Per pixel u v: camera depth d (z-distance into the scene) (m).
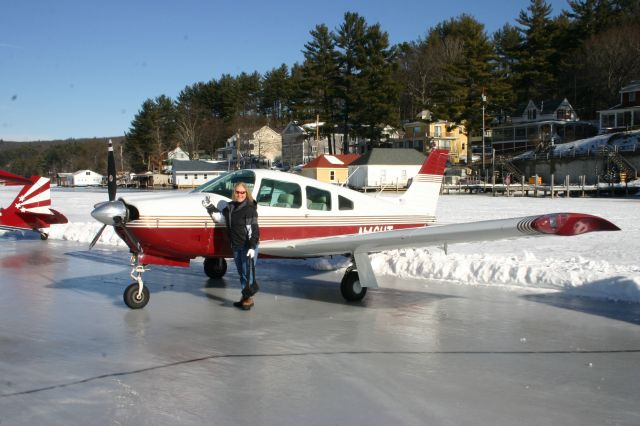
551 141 52.97
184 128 98.12
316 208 7.97
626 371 4.39
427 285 7.97
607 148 43.09
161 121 94.12
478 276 8.15
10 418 3.53
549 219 5.20
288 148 83.31
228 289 7.84
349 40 61.09
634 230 14.30
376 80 60.41
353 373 4.36
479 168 56.09
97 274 9.07
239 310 6.54
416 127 67.00
